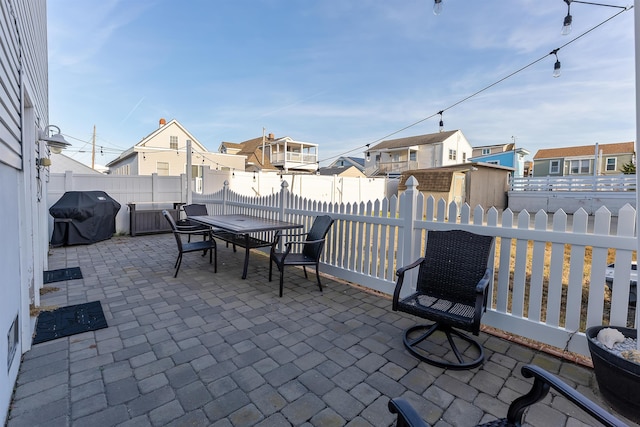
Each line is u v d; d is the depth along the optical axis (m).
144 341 2.53
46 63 5.85
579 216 2.31
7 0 1.92
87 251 5.75
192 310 3.16
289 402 1.85
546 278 4.58
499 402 1.87
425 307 2.39
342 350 2.44
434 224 3.11
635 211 2.10
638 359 1.70
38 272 3.34
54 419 1.67
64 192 7.05
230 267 4.76
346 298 3.55
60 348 2.41
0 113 1.72
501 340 2.65
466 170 15.59
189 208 6.27
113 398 1.85
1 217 1.73
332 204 4.29
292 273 4.51
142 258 5.24
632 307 2.68
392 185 19.22
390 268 3.57
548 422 1.70
